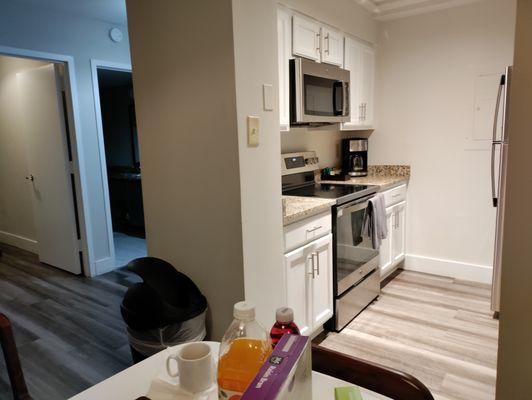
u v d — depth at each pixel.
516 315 1.44
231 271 1.83
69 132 3.61
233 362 0.72
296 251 2.16
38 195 4.04
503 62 3.07
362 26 3.30
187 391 0.84
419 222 3.61
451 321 2.70
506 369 1.48
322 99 2.70
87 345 2.51
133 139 6.19
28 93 3.84
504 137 2.46
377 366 0.89
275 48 1.87
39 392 2.04
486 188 3.26
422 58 3.42
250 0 1.70
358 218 2.77
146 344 1.74
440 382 2.05
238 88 1.68
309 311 2.31
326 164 3.64
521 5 1.29
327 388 0.85
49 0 3.07
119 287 3.47
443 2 3.17
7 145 4.65
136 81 2.06
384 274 3.32
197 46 1.75
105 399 0.85
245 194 1.76
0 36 3.03
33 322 2.84
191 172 1.91
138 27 1.98
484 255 3.34
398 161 3.66
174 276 1.94
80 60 3.53
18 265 4.16
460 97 3.28
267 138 1.86
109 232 3.89
